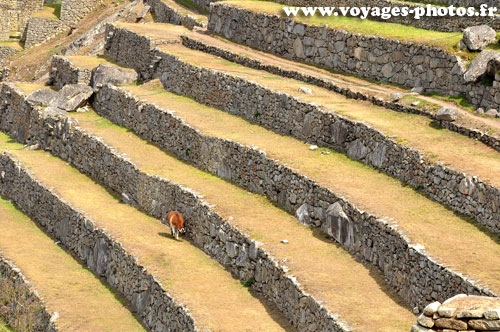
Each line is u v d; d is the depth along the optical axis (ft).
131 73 367.04
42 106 369.09
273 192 252.01
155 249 243.81
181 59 343.67
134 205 285.23
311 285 198.39
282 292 206.39
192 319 202.28
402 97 271.49
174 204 264.72
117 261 246.06
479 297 140.36
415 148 233.55
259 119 295.69
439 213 213.87
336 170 245.86
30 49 527.81
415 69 284.20
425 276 185.88
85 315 229.86
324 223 229.86
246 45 364.38
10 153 341.62
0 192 338.13
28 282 248.32
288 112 282.36
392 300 192.65
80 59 408.87
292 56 338.34
